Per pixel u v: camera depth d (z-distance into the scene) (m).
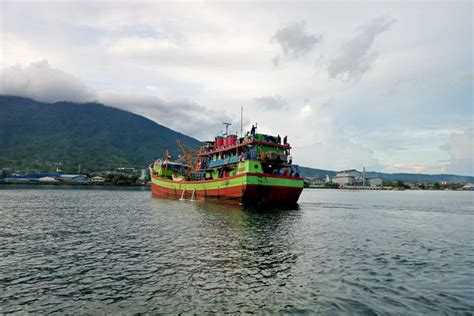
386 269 17.44
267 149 51.91
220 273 15.99
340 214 47.06
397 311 11.81
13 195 84.88
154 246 21.94
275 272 16.33
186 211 44.28
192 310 11.70
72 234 26.62
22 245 22.39
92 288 13.92
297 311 11.70
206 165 64.31
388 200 100.06
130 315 11.31
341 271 16.81
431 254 21.62
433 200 104.38
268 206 49.81
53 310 11.76
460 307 12.23
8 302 12.45
